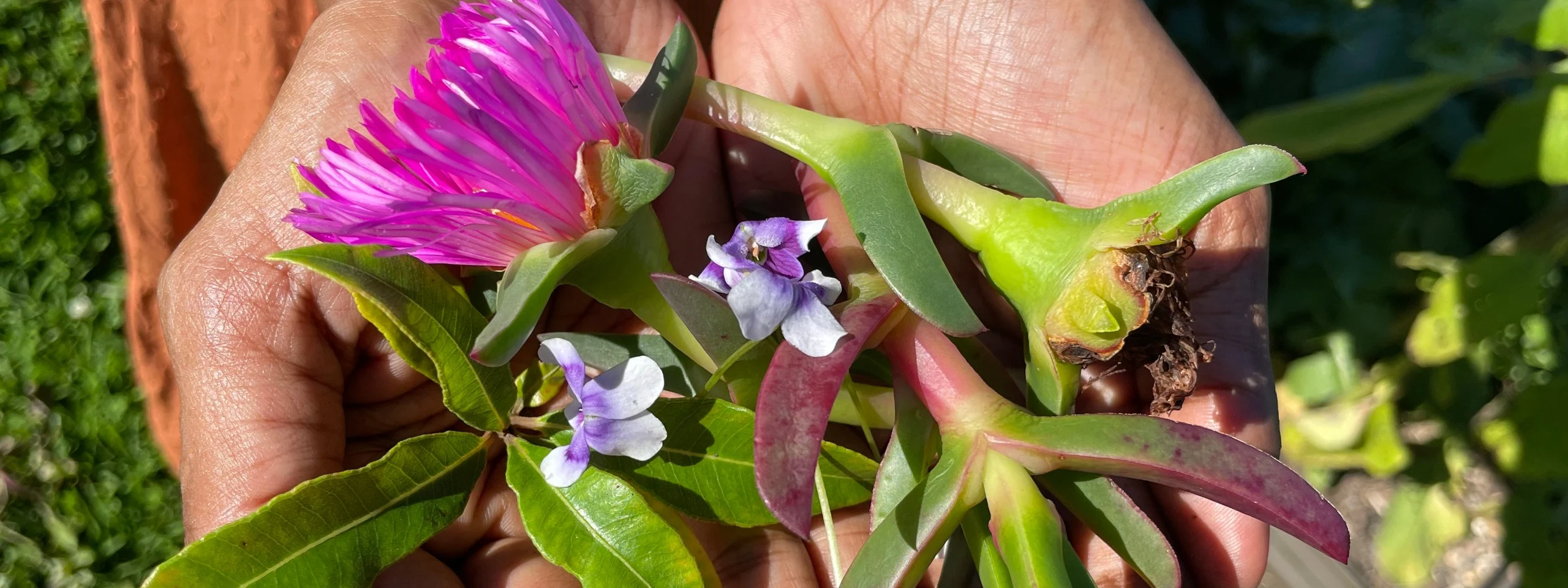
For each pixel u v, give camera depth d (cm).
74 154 39
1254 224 18
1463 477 32
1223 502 13
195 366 17
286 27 28
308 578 14
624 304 14
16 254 37
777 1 21
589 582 14
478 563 18
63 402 37
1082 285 13
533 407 17
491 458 19
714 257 13
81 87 39
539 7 13
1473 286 26
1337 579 31
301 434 17
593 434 14
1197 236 18
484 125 12
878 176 14
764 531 18
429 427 20
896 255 13
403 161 12
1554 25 23
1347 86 30
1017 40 19
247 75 28
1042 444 13
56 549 36
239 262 17
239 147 29
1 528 35
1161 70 19
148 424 37
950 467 13
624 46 22
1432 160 30
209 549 13
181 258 17
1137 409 18
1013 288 14
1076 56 19
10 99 38
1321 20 30
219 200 18
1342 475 34
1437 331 26
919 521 13
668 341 15
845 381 15
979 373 16
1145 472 12
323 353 17
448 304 14
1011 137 20
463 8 13
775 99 22
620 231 14
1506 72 24
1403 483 32
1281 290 30
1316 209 31
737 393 15
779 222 14
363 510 14
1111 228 13
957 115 21
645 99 14
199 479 17
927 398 14
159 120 28
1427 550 30
